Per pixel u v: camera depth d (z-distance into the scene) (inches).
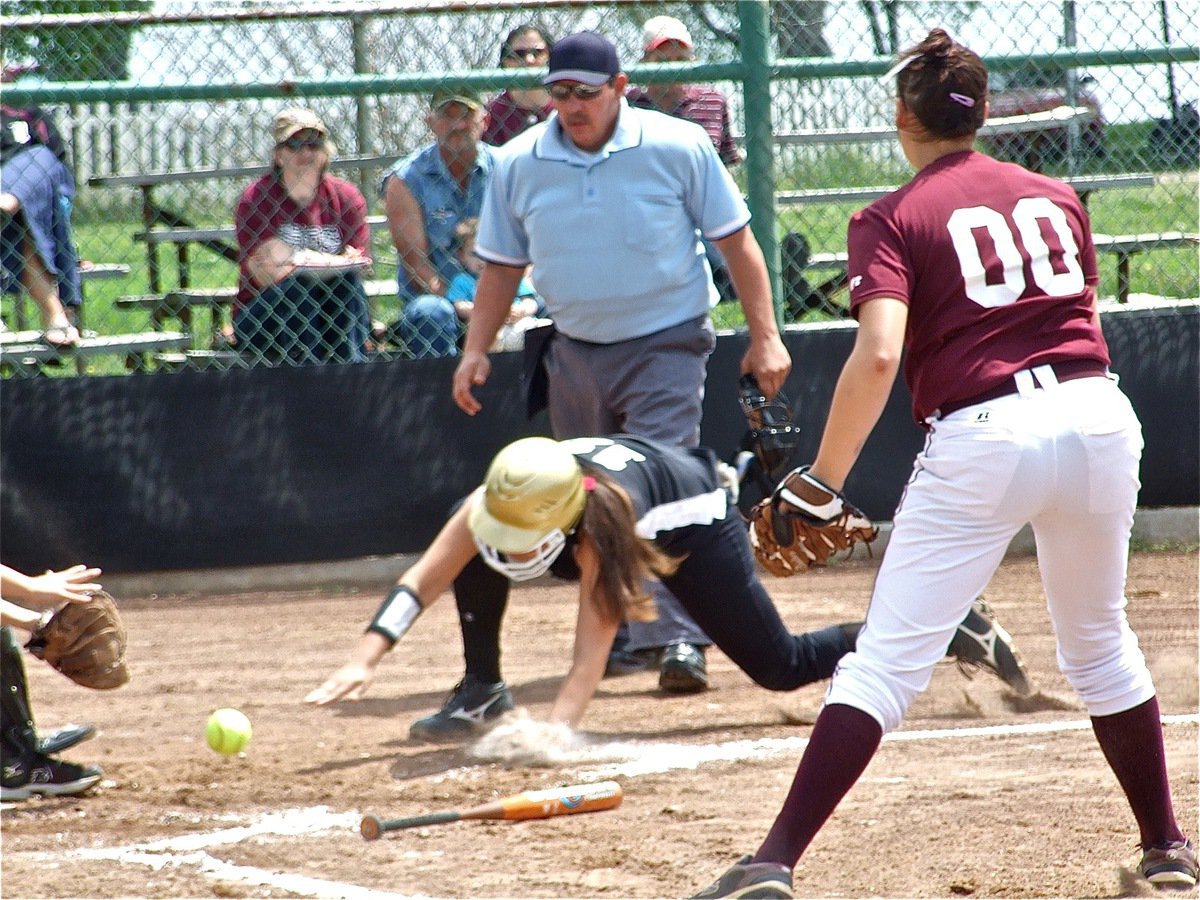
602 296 739.4
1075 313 429.7
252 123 1282.0
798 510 441.4
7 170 1116.5
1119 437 421.7
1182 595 966.4
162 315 1277.1
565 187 734.5
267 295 1079.0
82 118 1288.1
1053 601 452.4
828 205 1285.7
